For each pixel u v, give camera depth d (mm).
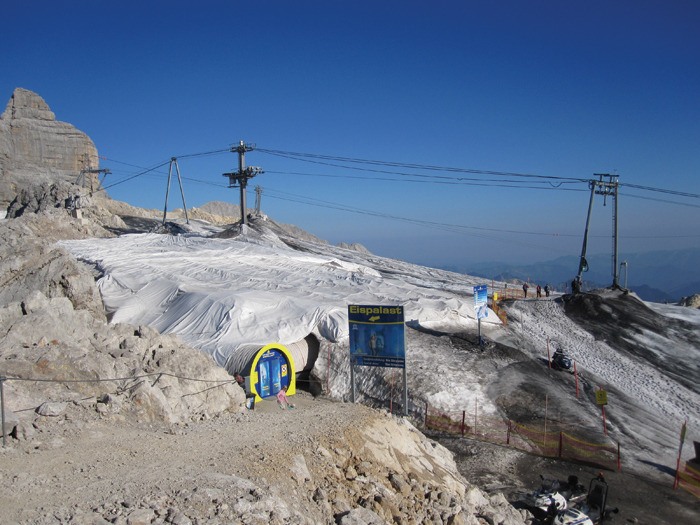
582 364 28906
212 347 23469
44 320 13266
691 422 22922
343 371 24875
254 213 97562
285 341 25312
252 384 20125
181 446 9688
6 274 28734
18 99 128750
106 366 11906
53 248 31203
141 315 30281
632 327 35344
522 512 13508
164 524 6621
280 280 38219
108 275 35656
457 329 31109
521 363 26969
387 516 9328
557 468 17641
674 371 28922
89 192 87000
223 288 33625
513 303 40094
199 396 13203
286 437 10828
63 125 127562
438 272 67312
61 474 7797
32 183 118750
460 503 11172
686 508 15422
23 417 9531
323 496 8906
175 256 43719
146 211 122562
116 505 6910
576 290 42125
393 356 19797
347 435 11484
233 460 9133
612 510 14547
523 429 20609
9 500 6773
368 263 66938
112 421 10469
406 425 14750
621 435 20859
